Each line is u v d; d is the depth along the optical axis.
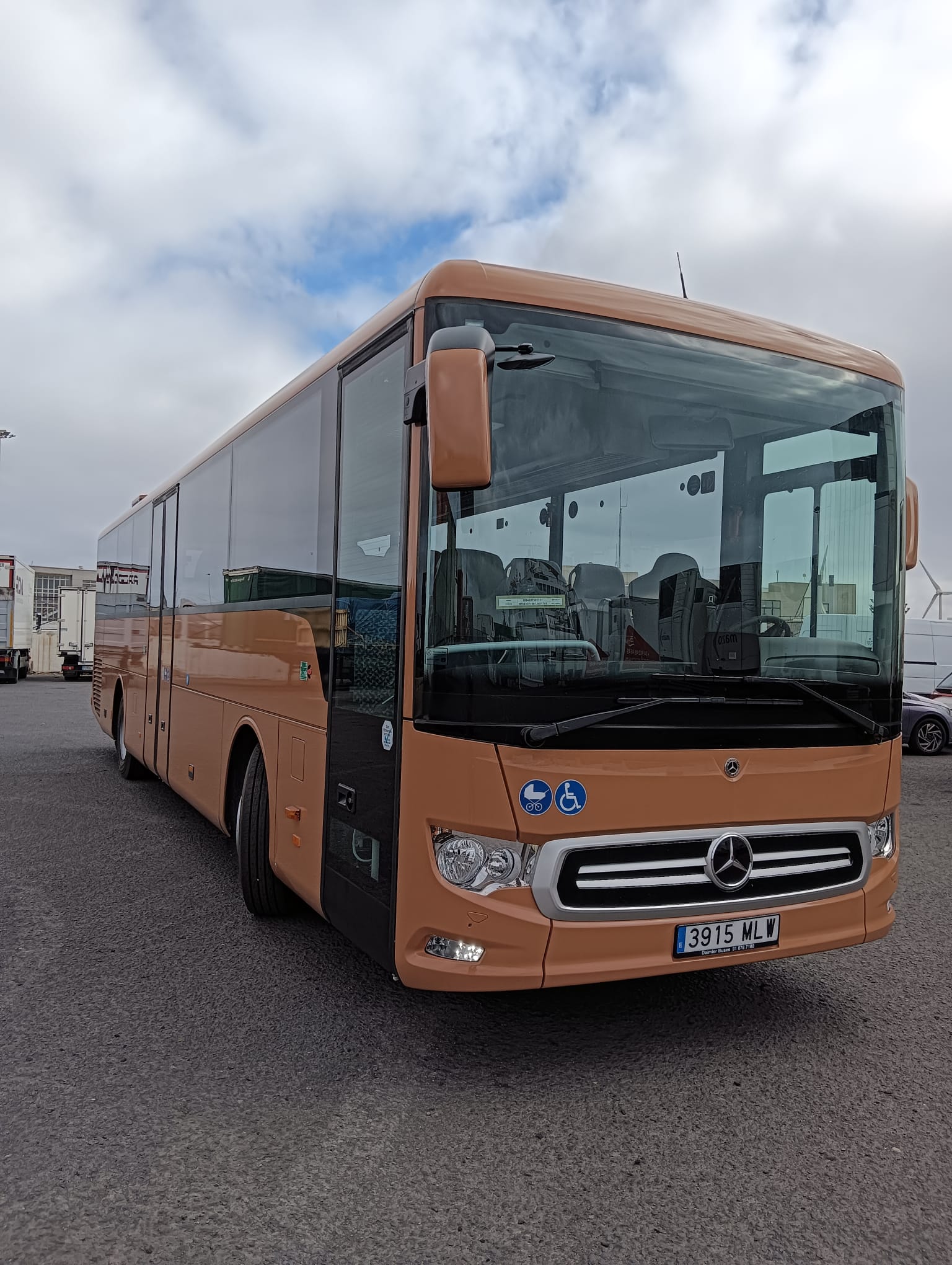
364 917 3.92
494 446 3.62
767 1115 3.46
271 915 5.73
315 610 4.70
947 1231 2.79
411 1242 2.68
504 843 3.45
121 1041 3.98
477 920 3.44
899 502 4.40
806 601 4.07
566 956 3.47
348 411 4.47
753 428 4.09
